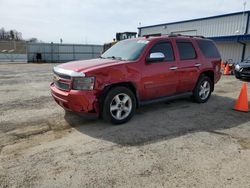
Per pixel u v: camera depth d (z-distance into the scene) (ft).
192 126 15.42
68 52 102.73
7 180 9.11
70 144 12.42
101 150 11.71
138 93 16.17
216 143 12.68
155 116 17.48
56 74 15.42
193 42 20.54
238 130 14.78
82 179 9.20
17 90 27.71
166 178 9.30
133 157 10.99
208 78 22.11
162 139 13.15
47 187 8.70
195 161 10.66
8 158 10.86
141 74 15.97
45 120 16.28
